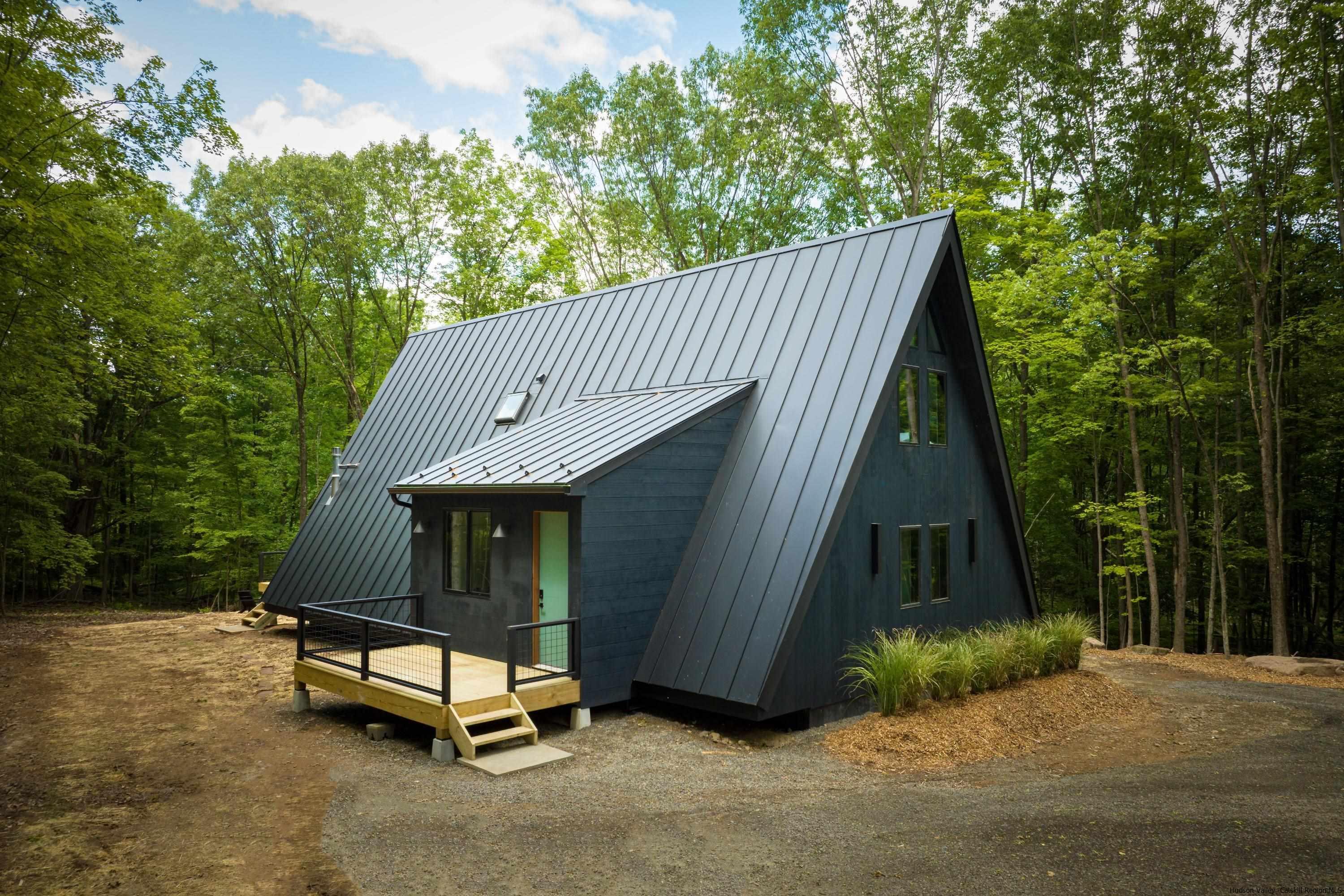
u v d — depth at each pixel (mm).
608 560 10445
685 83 29391
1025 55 21859
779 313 13258
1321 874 5750
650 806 7336
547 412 15328
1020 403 23219
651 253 32562
